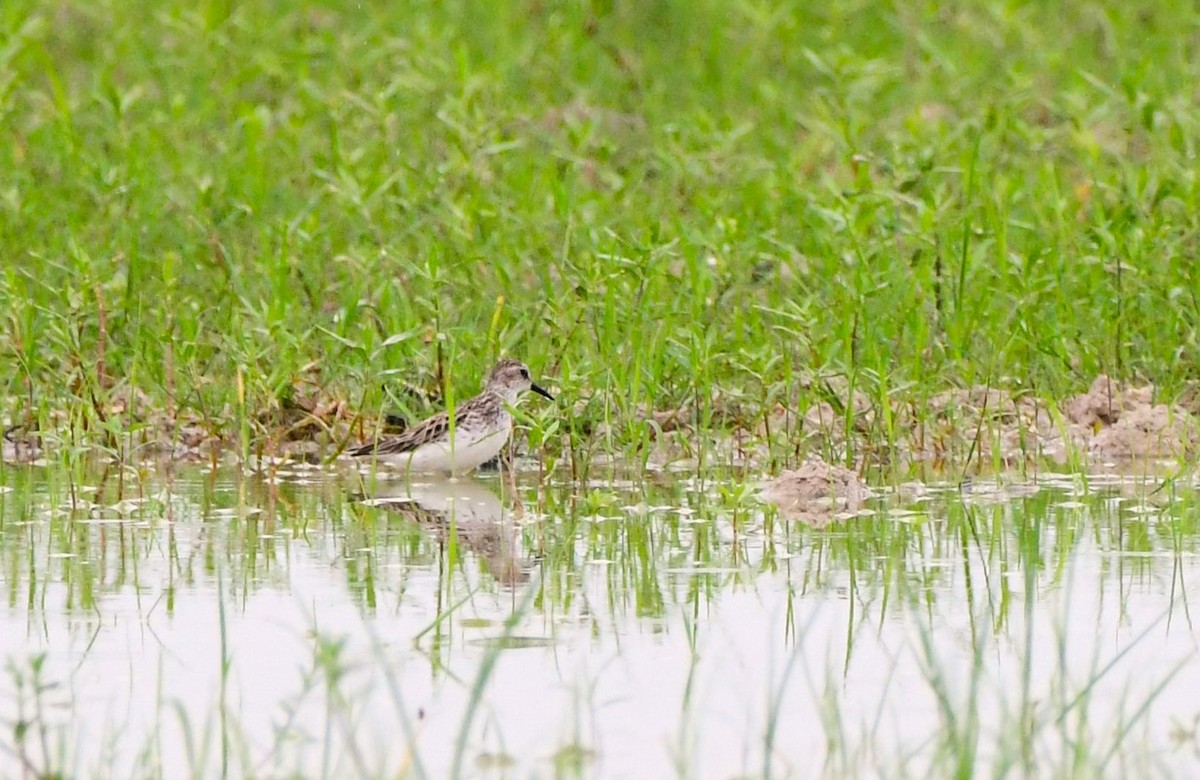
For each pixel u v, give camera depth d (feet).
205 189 62.34
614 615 36.50
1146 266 55.67
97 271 57.00
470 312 56.39
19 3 82.64
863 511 44.50
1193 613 36.06
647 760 29.76
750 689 32.60
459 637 35.14
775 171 66.95
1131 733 30.60
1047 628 35.37
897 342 54.29
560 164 69.87
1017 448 50.65
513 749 30.12
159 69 78.48
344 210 62.34
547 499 46.29
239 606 37.01
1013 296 55.67
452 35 82.43
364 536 42.63
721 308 56.65
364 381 52.21
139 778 28.99
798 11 88.53
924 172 59.93
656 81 81.41
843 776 29.12
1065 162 69.72
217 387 53.11
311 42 79.25
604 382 51.11
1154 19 86.48
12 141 70.74
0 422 48.39
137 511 44.88
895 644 34.65
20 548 41.29
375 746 30.25
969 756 28.25
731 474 48.39
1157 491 45.85
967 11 86.69
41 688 30.94
